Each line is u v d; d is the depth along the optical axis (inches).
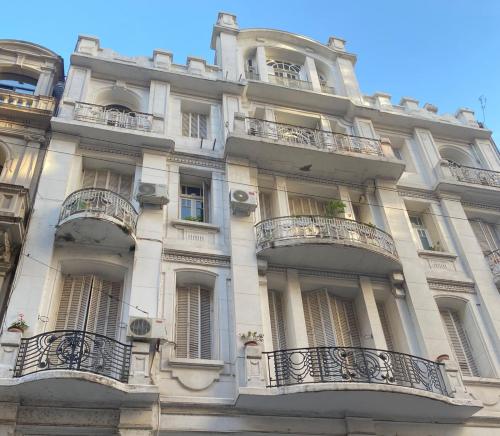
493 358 547.5
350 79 796.6
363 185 664.4
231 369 458.9
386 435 463.2
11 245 475.2
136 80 679.7
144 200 536.1
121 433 395.5
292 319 521.0
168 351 456.4
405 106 810.8
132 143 590.9
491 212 705.0
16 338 403.5
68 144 567.5
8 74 662.5
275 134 642.2
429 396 446.6
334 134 674.2
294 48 816.9
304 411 450.0
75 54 660.1
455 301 590.9
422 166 732.0
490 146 795.4
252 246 541.0
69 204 502.9
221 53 759.1
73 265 496.1
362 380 448.8
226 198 587.8
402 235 617.9
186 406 426.0
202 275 520.1
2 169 553.3
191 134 663.8
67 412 401.7
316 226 560.1
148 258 502.0
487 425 494.3
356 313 566.9
